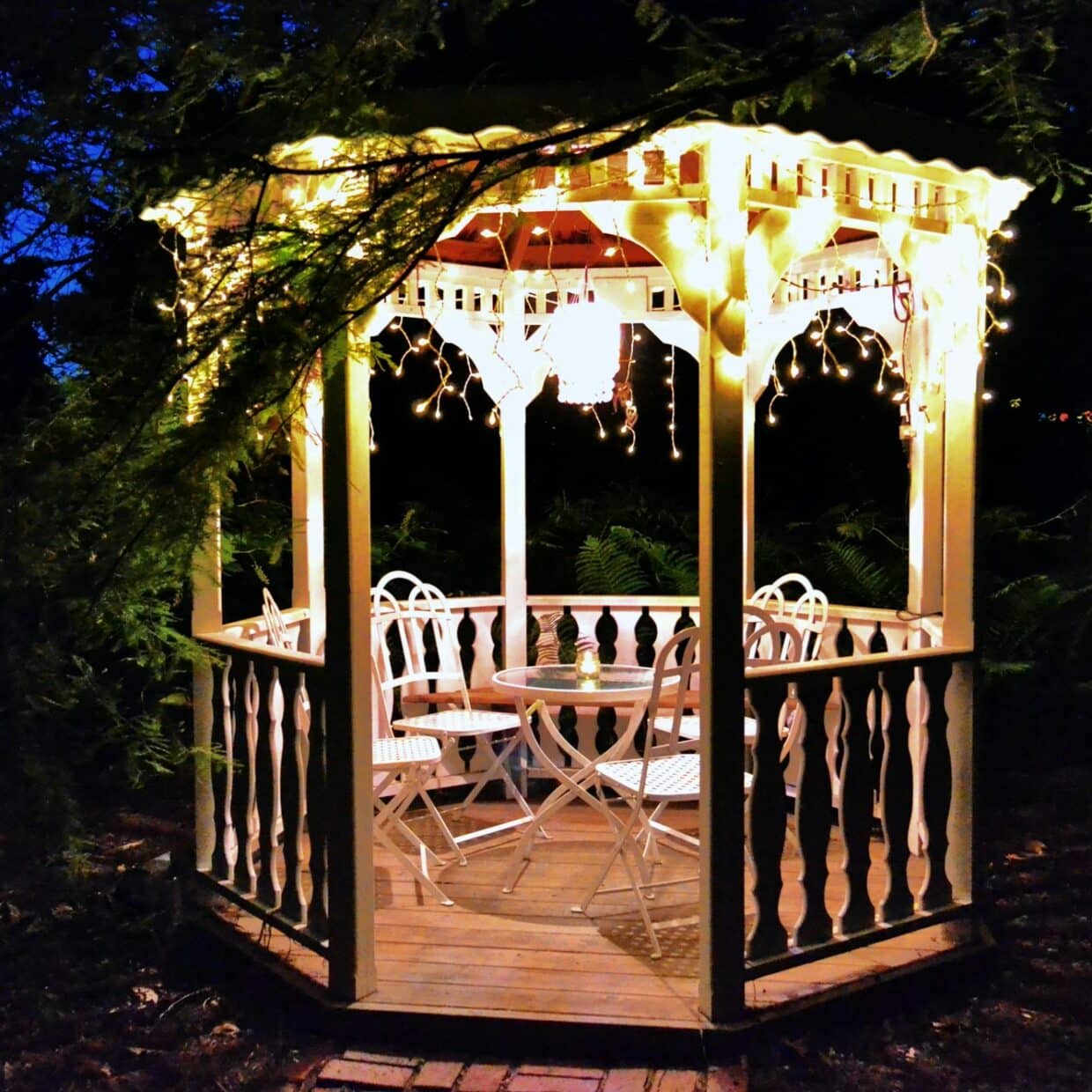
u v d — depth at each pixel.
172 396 2.80
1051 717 7.46
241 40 2.59
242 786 4.27
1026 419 8.58
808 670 3.60
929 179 3.80
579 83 3.01
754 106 2.85
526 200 3.46
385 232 2.58
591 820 5.61
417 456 9.33
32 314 2.99
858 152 3.56
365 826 3.58
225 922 4.26
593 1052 3.39
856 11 2.63
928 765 4.00
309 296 2.55
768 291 3.69
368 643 3.60
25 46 2.87
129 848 5.64
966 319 4.02
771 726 3.53
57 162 2.82
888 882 3.90
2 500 2.93
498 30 3.09
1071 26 3.16
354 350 2.93
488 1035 3.43
